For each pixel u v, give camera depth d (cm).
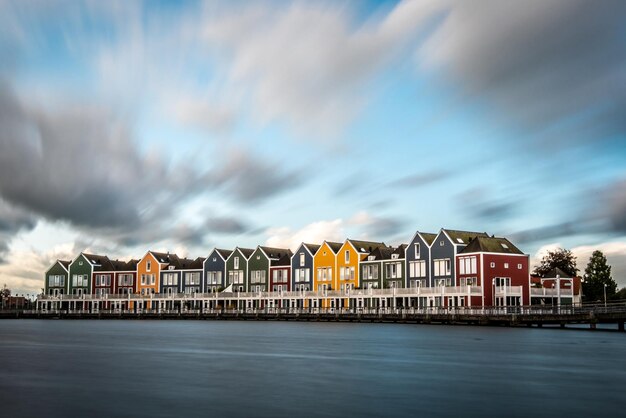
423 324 10125
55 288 17850
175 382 3123
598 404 2616
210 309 14638
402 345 5447
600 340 6172
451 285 11738
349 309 12081
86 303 17088
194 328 9069
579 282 14912
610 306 9262
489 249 11406
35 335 7162
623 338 6488
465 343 5703
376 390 2902
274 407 2503
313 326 9619
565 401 2675
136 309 15600
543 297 11794
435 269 12025
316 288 13975
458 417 2356
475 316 9794
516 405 2583
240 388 2942
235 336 6844
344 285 13525
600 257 16588
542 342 5856
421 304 11919
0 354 4581
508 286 11338
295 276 14375
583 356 4481
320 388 2952
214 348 5122
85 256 17600
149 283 16762
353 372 3528
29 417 2330
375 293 12494
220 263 15662
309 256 14200
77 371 3553
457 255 11700
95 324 11006
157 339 6331
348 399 2677
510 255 11594
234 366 3806
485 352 4772
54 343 5753
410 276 12419
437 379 3266
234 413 2398
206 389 2911
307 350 4919
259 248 15050
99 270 17438
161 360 4147
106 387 2961
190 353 4662
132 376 3338
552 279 14300
